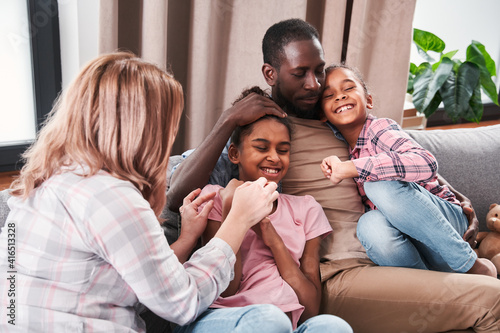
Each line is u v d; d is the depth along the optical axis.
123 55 0.86
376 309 1.12
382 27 1.91
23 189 0.83
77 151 0.78
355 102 1.27
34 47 1.71
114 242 0.75
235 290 1.05
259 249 1.11
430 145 1.56
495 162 1.59
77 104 0.79
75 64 1.79
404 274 1.12
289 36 1.26
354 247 1.24
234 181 1.08
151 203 0.87
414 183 1.23
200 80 1.68
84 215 0.75
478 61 2.40
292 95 1.29
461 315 1.06
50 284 0.76
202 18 1.62
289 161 1.29
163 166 0.85
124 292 0.81
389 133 1.25
